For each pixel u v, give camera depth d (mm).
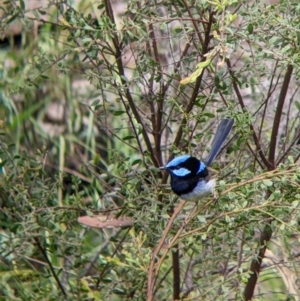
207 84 9602
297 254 10703
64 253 10336
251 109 11484
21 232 9867
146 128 10312
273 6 8625
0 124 11055
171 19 8695
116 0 12328
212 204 8688
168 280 11219
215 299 8609
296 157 9836
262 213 8328
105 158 15508
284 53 8477
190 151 9297
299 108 9836
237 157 9383
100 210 9469
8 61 15633
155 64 9242
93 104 9586
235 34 8555
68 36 9695
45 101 15500
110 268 9984
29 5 13328
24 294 10594
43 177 10484
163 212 9156
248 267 10172
